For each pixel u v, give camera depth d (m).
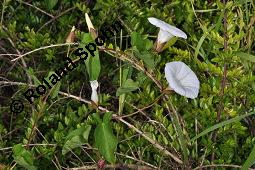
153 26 1.16
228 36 0.97
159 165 0.95
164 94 0.97
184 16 1.14
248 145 0.99
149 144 0.99
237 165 0.93
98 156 0.93
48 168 1.01
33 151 0.96
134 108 1.02
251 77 0.97
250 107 1.03
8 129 1.09
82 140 0.90
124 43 1.17
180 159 0.98
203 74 1.05
